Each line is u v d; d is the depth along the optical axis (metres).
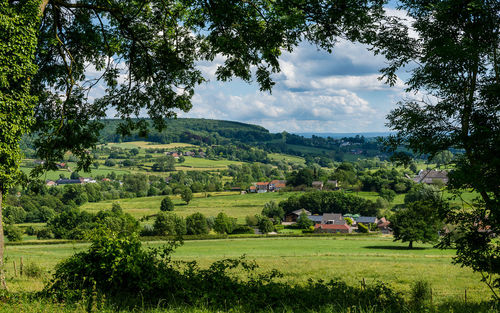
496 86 10.88
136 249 10.40
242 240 85.62
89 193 178.00
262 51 12.73
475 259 11.95
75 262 9.97
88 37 14.70
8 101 11.02
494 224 11.42
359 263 42.91
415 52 12.66
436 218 12.82
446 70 12.13
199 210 156.75
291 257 52.91
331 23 11.60
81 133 15.25
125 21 14.23
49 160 14.55
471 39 11.48
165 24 15.34
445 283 25.55
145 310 8.63
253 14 12.99
